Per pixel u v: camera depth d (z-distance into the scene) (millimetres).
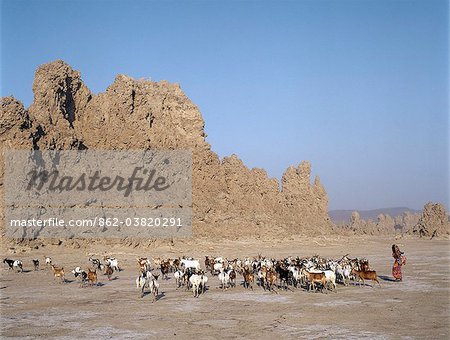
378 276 44156
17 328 22375
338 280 40094
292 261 44781
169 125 93438
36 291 35219
